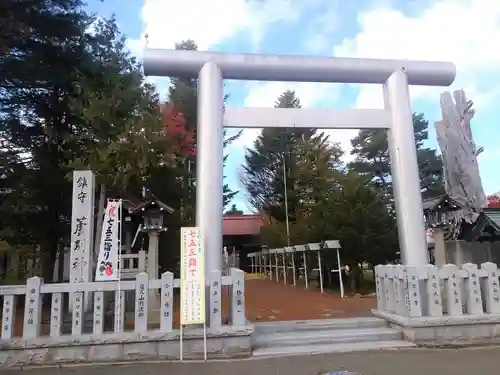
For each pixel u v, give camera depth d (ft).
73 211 29.76
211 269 25.25
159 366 21.52
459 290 25.98
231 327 23.44
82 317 23.07
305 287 61.36
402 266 26.99
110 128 43.09
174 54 27.48
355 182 54.90
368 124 29.63
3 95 45.93
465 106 42.06
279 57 28.76
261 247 98.73
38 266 57.52
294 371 20.34
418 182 29.17
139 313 23.18
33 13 40.40
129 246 45.50
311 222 59.72
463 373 19.49
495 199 74.59
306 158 87.97
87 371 20.75
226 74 28.45
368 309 37.88
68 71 45.11
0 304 41.50
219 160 26.81
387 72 30.25
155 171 48.78
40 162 44.68
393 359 22.13
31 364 21.80
